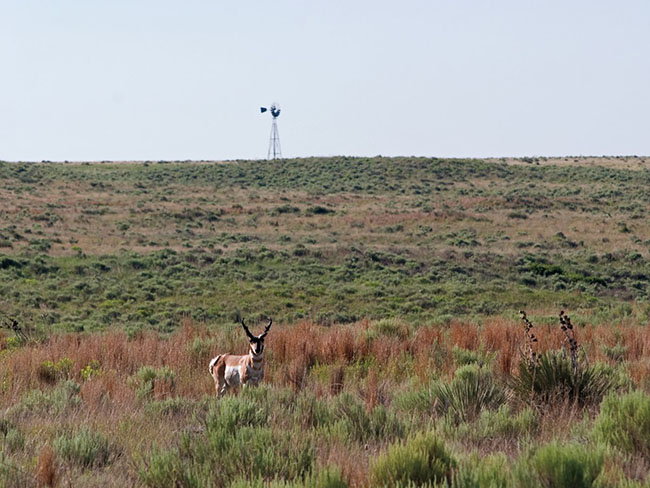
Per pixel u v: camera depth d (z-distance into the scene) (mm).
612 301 131125
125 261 146375
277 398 29344
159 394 34375
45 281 127688
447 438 24469
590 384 30203
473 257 160750
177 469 19766
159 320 105500
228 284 132625
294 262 154500
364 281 139750
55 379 40312
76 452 22219
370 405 28656
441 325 73625
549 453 18406
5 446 22453
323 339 47750
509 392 30328
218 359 36688
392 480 18203
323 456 21547
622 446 21500
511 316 83250
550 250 174375
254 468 19969
